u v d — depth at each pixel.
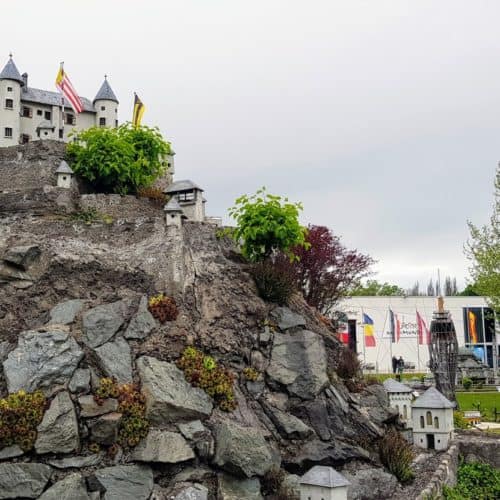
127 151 30.34
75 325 22.09
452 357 36.16
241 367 23.75
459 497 23.36
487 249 40.50
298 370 24.19
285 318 25.67
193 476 19.69
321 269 39.91
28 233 25.36
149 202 29.75
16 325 22.53
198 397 21.12
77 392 19.86
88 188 30.11
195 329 23.61
